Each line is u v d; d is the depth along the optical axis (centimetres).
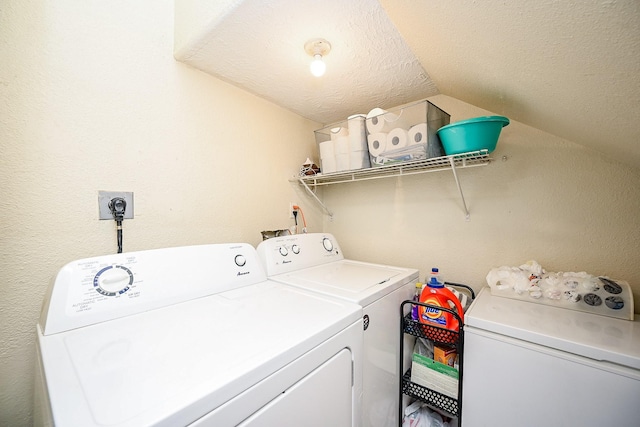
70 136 100
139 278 94
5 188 87
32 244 92
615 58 52
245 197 164
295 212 196
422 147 131
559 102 87
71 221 100
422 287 142
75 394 49
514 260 143
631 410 79
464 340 111
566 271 129
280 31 110
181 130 133
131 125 116
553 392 92
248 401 56
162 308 94
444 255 166
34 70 92
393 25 106
